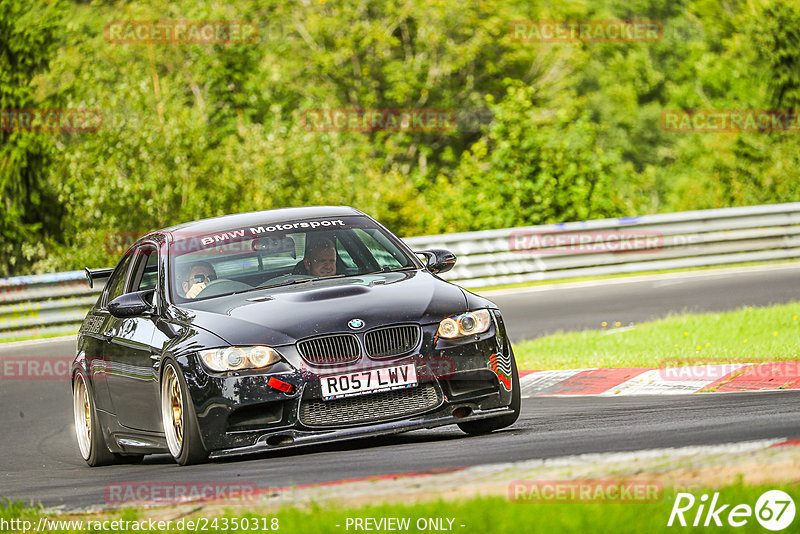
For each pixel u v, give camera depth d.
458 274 69.25
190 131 93.25
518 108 93.75
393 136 137.75
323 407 23.30
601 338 43.72
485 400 24.45
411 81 138.50
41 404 43.03
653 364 36.53
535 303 60.50
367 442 25.69
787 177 108.62
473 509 15.20
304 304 24.53
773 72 119.88
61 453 33.44
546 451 20.66
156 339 25.77
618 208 93.62
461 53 139.50
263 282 27.00
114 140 91.38
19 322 63.50
